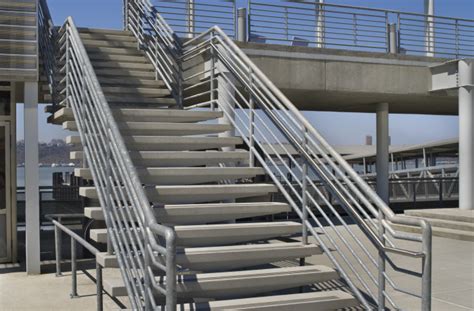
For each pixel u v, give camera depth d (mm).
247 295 5578
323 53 12805
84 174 6094
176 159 6516
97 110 5500
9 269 8648
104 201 5328
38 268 8250
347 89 13086
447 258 9383
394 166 27781
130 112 7309
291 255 5508
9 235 9242
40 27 9500
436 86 14008
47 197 11352
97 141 5574
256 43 12094
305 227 5793
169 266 3408
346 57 13086
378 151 16484
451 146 22812
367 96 14258
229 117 7543
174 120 7617
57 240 8062
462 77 13305
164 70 9547
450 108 17984
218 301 4980
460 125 13586
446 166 22188
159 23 9781
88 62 6184
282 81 12359
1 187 9203
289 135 6117
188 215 5750
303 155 5766
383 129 16219
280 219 14820
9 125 9219
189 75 10656
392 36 14289
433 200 18281
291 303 4961
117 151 4684
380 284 4652
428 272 4082
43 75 9406
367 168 26984
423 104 16656
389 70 13617
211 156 6676
